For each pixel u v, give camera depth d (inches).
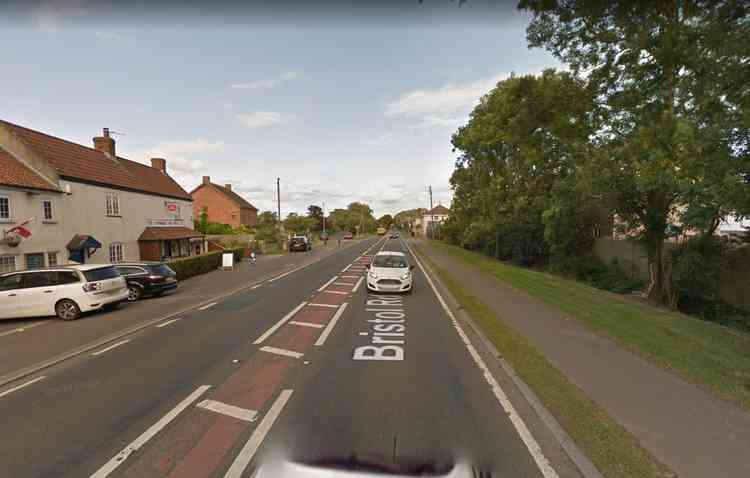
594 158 444.1
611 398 165.9
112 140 922.1
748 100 223.5
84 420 157.8
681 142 291.0
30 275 369.1
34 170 608.4
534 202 882.1
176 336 284.5
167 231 973.2
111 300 386.0
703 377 186.2
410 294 457.7
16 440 143.0
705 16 221.3
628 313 329.4
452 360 224.7
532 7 232.1
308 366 215.9
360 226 4020.7
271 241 1658.5
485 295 426.0
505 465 124.0
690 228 460.8
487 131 785.6
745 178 273.6
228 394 179.9
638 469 117.4
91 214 708.0
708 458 122.2
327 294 460.8
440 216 3321.9
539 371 196.9
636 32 265.3
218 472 121.4
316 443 136.4
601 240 743.1
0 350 261.1
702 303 468.4
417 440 138.1
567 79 364.5
